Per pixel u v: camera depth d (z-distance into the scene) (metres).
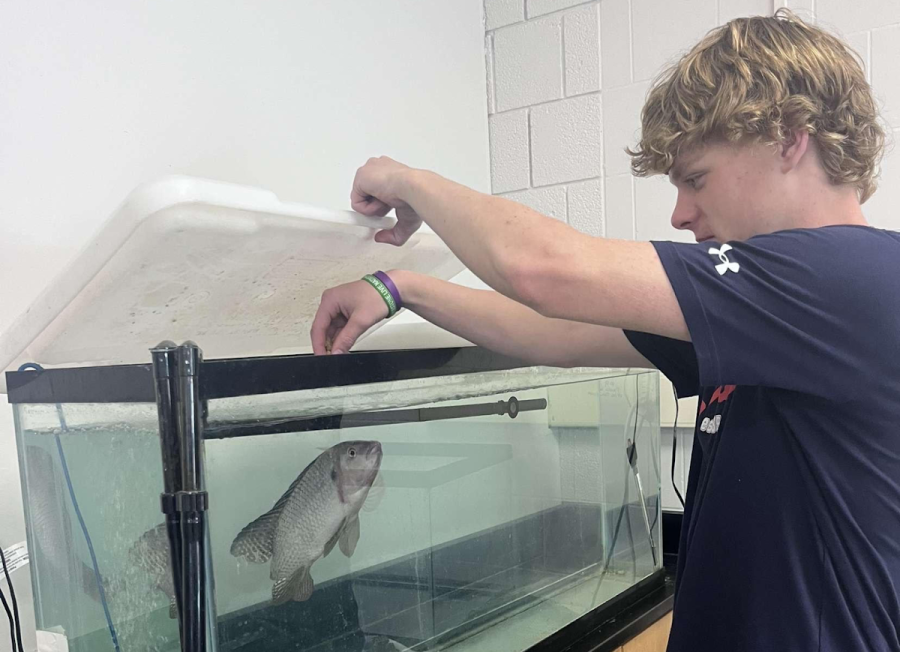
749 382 0.58
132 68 1.02
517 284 0.61
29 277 0.91
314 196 1.29
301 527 0.65
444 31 1.62
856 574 0.59
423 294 0.85
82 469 0.64
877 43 1.28
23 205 0.90
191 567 0.53
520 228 0.62
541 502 1.03
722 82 0.66
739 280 0.56
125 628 0.61
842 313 0.55
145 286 0.65
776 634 0.61
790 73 0.64
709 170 0.69
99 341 0.73
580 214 1.64
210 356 0.88
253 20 1.19
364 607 0.73
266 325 0.88
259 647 0.60
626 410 1.23
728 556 0.66
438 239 0.85
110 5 0.99
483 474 0.91
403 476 0.78
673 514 1.50
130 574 0.59
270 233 0.64
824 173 0.66
